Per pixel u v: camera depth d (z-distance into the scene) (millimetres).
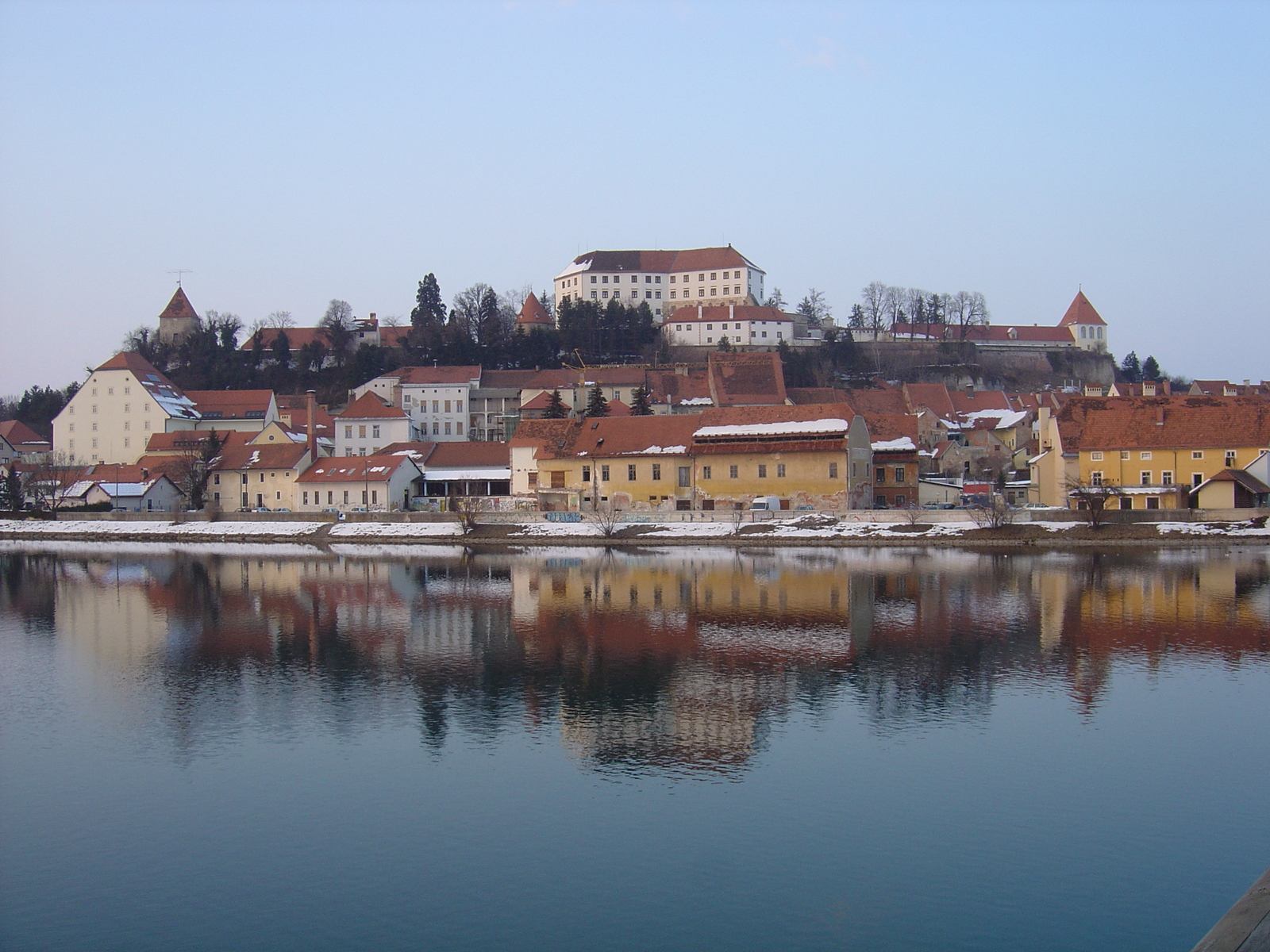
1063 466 131625
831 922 32031
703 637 69375
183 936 32062
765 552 115000
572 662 63281
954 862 35688
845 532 121250
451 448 172500
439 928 32125
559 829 38656
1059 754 45625
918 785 42250
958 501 140000
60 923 32906
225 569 111438
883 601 81500
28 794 43000
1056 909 32594
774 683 57469
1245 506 120375
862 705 53031
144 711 54469
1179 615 73875
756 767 44469
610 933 31641
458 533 135000
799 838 37594
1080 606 77688
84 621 80062
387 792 42531
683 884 34500
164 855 37312
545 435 146500
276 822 39812
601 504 137875
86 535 149750
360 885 34844
